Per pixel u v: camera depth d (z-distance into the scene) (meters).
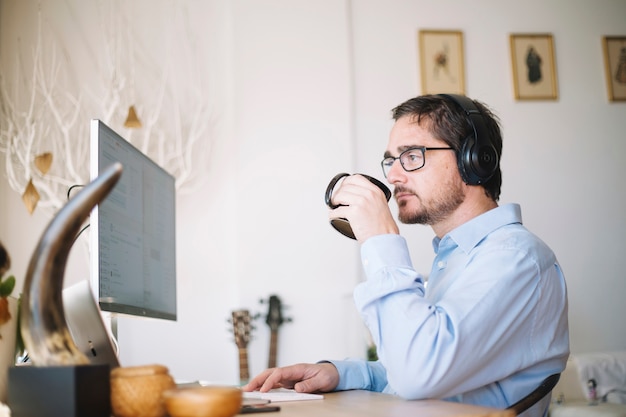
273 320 3.54
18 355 1.18
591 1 4.17
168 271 2.15
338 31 3.84
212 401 0.82
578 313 3.95
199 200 3.66
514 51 4.04
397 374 1.19
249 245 3.63
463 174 1.50
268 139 3.71
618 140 4.10
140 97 3.65
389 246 1.27
